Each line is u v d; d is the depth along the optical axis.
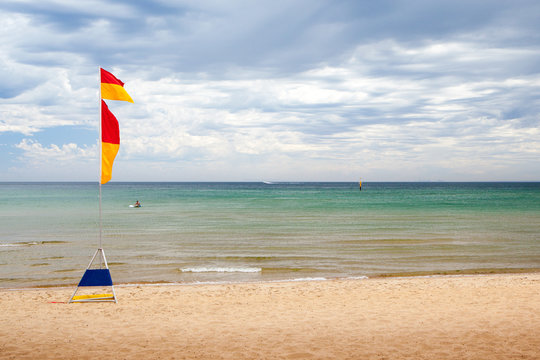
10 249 20.20
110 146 8.99
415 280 12.77
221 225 31.84
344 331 7.46
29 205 57.62
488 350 6.35
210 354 6.30
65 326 7.88
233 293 11.04
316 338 7.05
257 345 6.71
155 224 32.66
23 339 7.06
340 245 21.39
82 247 20.95
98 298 10.32
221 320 8.33
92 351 6.45
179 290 11.47
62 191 132.62
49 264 16.44
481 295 10.42
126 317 8.58
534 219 35.53
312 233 26.59
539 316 8.30
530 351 6.28
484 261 16.92
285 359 6.07
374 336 7.13
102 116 8.86
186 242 22.84
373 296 10.55
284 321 8.21
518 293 10.55
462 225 30.95
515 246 20.80
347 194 103.75
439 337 7.02
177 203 64.31
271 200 73.62
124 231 28.02
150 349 6.54
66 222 34.12
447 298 10.17
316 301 10.07
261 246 21.23
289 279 13.73
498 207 52.12
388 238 23.91
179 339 7.05
